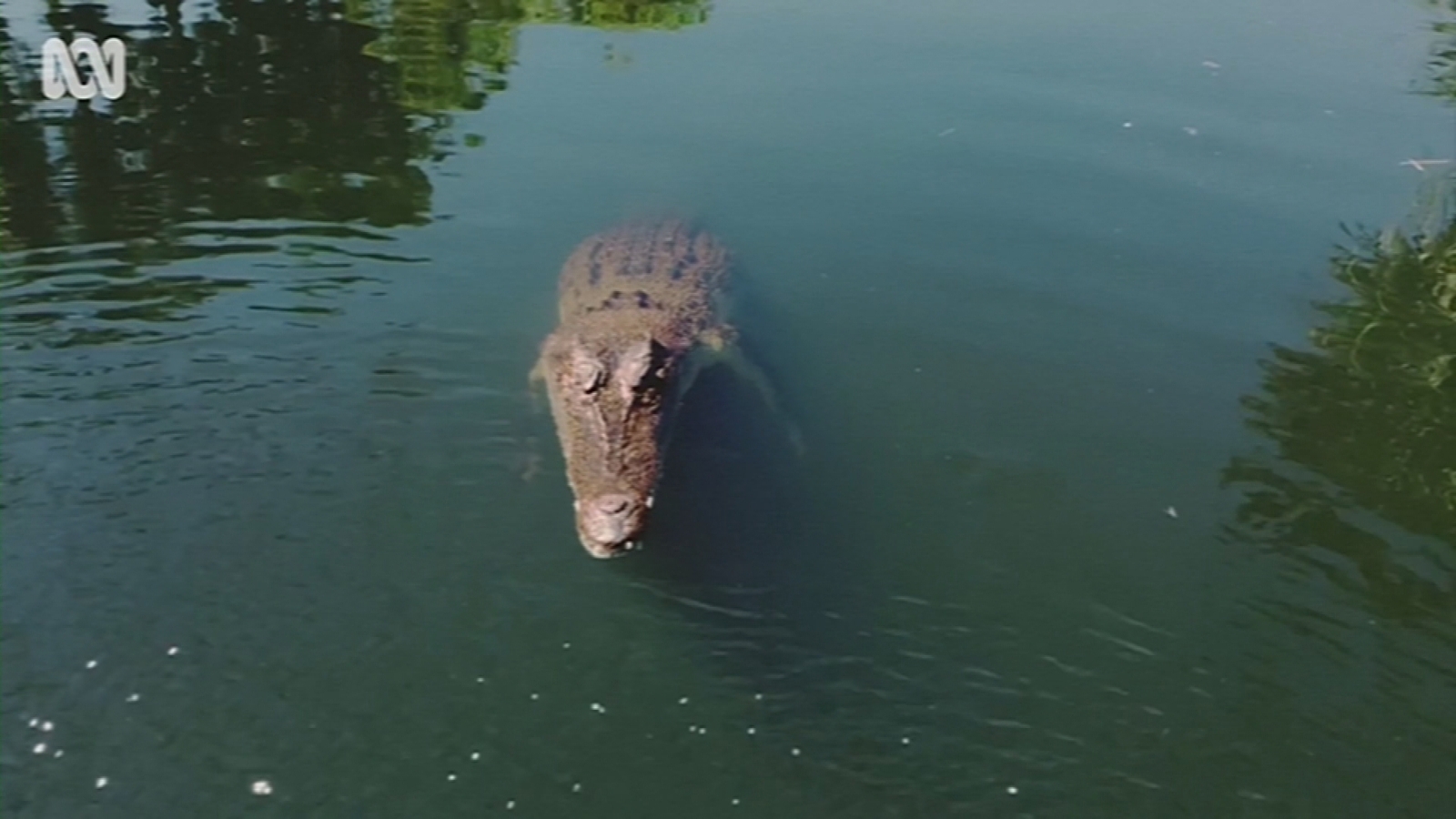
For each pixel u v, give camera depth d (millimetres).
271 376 4289
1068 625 3752
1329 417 4328
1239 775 3461
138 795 3340
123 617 3631
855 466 4176
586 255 4836
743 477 4117
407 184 5207
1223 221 5062
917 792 3434
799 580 3830
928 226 5086
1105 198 5184
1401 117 5609
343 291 4633
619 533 3637
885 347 4605
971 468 4184
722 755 3475
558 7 6691
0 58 6051
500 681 3580
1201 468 4176
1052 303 4750
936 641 3707
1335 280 4812
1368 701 3584
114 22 6461
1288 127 5551
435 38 6355
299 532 3846
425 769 3426
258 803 3350
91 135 5488
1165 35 6281
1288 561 3895
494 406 4246
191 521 3850
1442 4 6688
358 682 3557
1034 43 6223
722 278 4824
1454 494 4070
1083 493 4109
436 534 3867
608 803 3396
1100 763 3482
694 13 6566
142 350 4336
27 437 4027
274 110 5719
